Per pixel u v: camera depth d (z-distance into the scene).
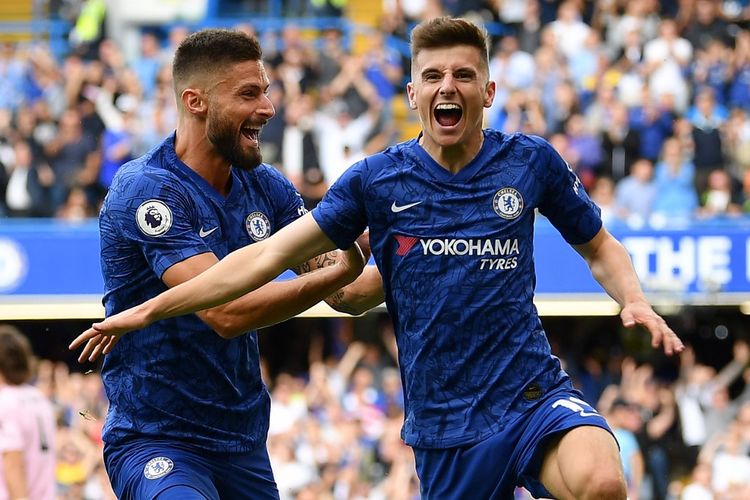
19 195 28.31
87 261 26.58
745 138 28.12
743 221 25.70
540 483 9.06
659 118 27.80
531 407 9.01
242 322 9.60
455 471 9.12
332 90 29.16
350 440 24.12
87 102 29.61
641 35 30.05
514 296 9.08
